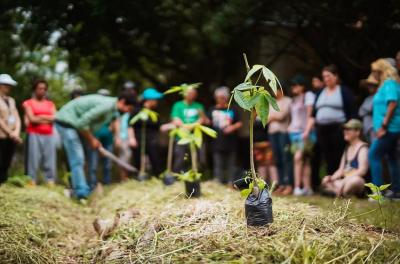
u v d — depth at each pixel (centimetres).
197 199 492
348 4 788
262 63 1138
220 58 1132
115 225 425
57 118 677
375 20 793
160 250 334
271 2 854
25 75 1248
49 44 931
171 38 994
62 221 517
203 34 939
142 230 390
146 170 921
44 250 411
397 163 590
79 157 678
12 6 842
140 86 1417
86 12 880
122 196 602
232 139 778
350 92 674
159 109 1342
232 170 779
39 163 777
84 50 980
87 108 670
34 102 775
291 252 291
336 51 925
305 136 696
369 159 591
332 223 348
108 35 983
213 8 905
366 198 614
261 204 343
